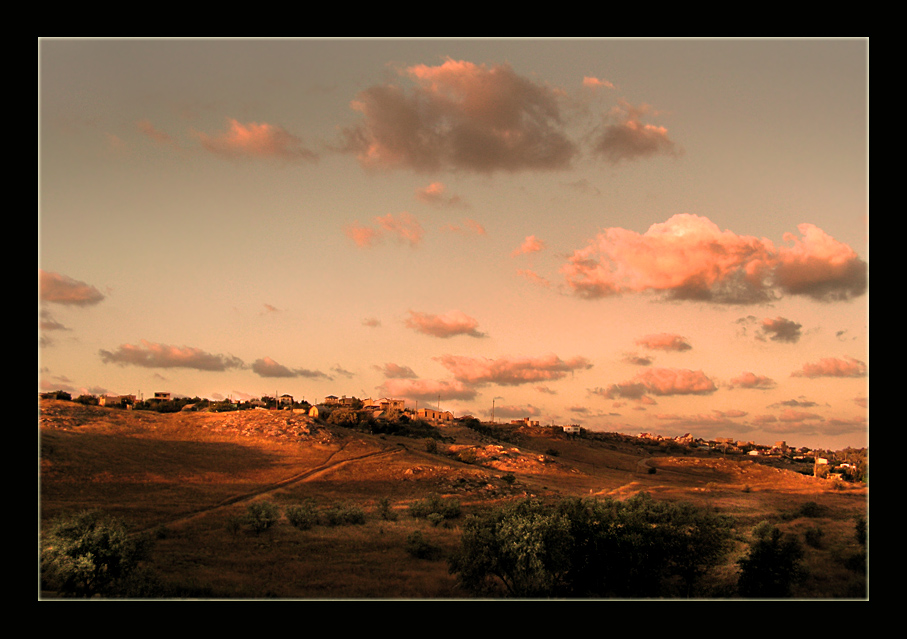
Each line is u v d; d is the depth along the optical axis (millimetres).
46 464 65688
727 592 29250
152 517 51250
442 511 60562
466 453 116500
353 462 91875
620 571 29359
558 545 29328
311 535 46094
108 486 63188
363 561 37531
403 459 97062
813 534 42562
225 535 44781
